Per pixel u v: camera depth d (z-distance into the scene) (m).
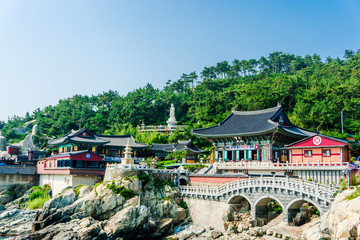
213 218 59.88
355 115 102.69
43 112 192.75
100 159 83.31
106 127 157.88
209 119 139.00
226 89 163.75
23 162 102.44
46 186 86.88
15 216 70.94
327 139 57.84
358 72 133.12
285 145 69.25
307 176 58.53
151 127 146.62
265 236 47.97
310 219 49.41
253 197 54.25
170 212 63.03
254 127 73.94
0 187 88.50
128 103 164.12
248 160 73.62
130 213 56.59
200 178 69.56
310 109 106.44
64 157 81.44
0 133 145.12
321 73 159.00
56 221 59.25
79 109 172.38
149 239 58.03
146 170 68.38
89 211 59.38
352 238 35.72
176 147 103.25
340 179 53.53
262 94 123.62
